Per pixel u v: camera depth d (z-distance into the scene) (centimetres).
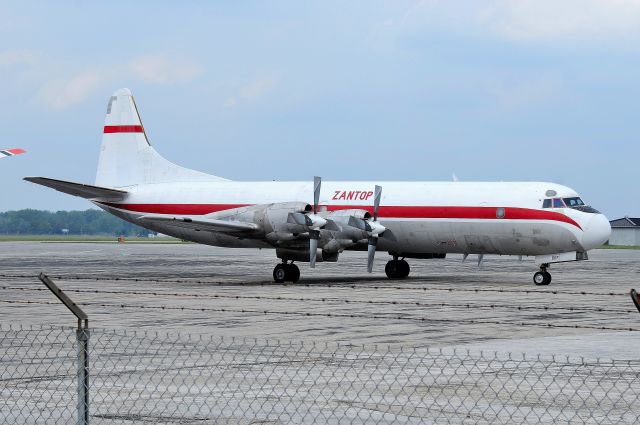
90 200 6431
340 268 7250
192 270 7044
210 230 5412
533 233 5197
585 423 1733
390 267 5825
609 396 1950
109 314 3534
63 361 2369
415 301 4116
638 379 2128
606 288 4988
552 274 6550
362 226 5297
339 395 1955
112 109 6588
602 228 5103
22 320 3328
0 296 4394
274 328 3098
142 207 6228
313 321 3303
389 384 2072
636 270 7138
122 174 6538
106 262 8431
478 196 5341
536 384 2073
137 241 19738
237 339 2819
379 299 4228
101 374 2181
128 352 2512
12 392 1988
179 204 6106
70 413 1806
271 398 1927
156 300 4162
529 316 3497
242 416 1777
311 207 5359
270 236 5316
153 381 2100
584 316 3494
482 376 2147
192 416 1777
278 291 4728
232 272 6775
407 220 5475
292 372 2212
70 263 8175
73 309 1540
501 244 5316
